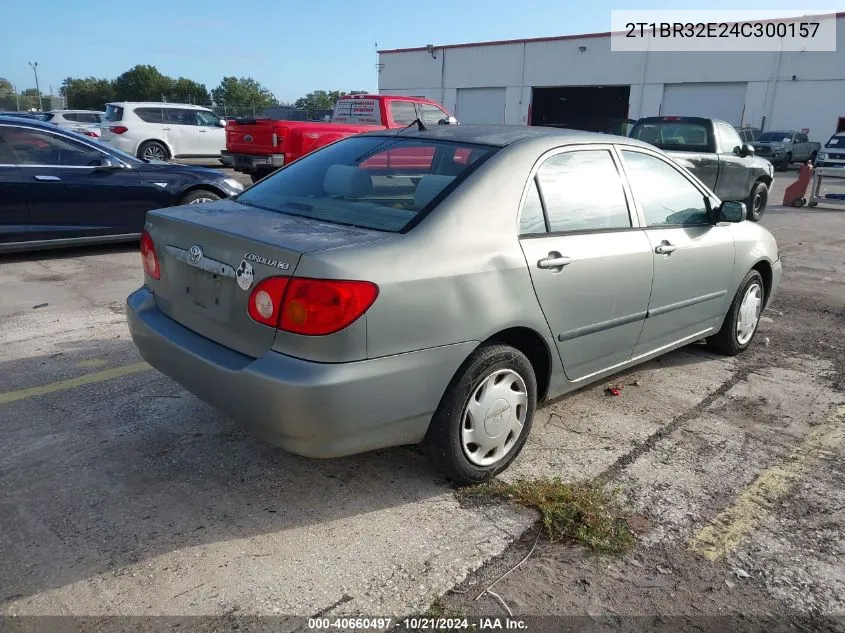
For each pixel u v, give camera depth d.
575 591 2.58
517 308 3.11
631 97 34.72
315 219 3.12
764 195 12.55
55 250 8.21
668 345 4.36
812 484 3.38
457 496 3.15
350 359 2.60
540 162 3.38
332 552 2.75
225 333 2.91
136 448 3.50
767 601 2.57
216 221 3.08
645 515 3.07
